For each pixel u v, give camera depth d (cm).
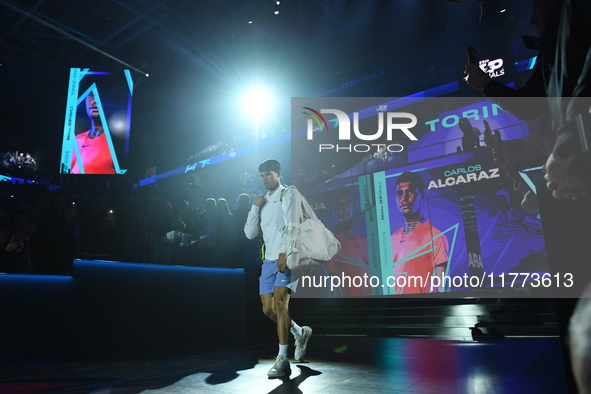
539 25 108
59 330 408
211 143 1934
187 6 1442
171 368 328
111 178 1286
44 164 1694
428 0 1430
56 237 418
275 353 404
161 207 554
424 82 1427
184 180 1838
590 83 72
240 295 596
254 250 663
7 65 1664
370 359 340
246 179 1409
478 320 573
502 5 1214
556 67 85
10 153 1587
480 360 319
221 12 1493
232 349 454
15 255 386
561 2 87
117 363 362
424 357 346
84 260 438
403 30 1579
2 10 1366
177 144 1950
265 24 1589
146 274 491
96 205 478
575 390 76
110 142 1287
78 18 1441
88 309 433
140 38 1631
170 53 1719
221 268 579
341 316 726
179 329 509
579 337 75
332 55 1772
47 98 1766
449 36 1452
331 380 252
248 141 1752
